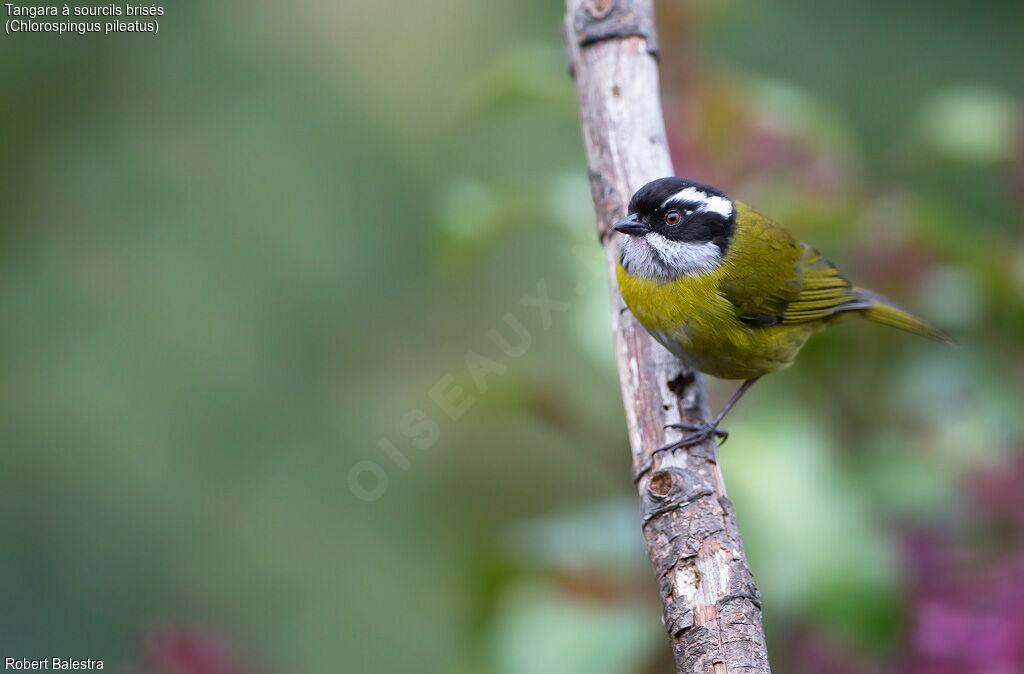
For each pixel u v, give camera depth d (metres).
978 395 8.48
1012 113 8.74
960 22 16.44
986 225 12.34
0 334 12.34
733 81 8.66
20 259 12.66
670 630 5.66
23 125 13.02
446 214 8.36
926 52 16.22
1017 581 7.27
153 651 8.46
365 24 14.27
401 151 13.80
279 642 11.97
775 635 7.88
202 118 13.38
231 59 13.65
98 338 12.43
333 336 13.03
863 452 8.30
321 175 13.43
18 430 12.12
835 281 8.48
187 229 12.94
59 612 11.91
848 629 7.05
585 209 8.32
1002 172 10.30
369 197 13.51
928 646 7.18
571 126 14.20
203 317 12.66
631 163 7.43
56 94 13.13
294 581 12.31
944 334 8.47
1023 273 8.27
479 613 8.35
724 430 7.63
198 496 12.42
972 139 8.65
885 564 7.15
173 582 12.14
